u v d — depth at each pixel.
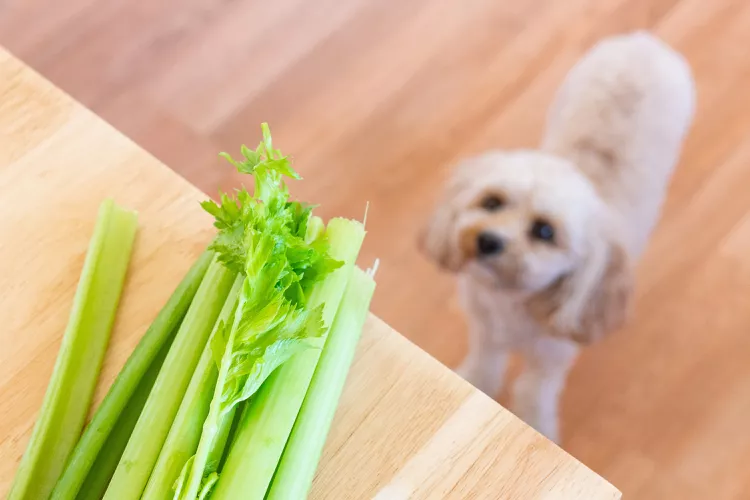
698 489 1.51
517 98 1.80
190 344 0.68
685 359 1.61
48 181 0.80
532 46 1.84
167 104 1.74
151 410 0.66
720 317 1.65
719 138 1.78
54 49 1.77
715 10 1.87
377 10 1.85
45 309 0.77
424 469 0.73
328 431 0.71
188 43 1.79
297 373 0.66
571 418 1.57
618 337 1.63
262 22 1.82
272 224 0.63
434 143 1.75
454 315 1.63
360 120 1.76
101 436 0.69
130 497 0.64
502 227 1.33
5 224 0.79
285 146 1.73
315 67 1.80
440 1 1.87
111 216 0.77
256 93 1.76
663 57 1.55
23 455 0.70
